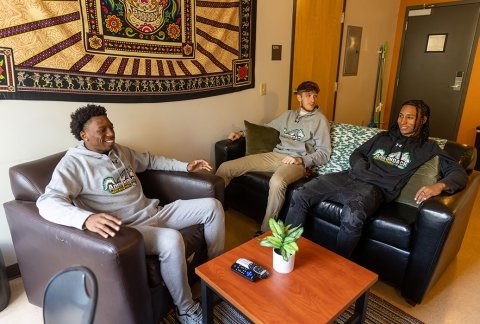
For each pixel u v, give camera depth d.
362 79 4.35
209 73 2.56
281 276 1.33
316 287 1.26
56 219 1.32
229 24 2.58
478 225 2.63
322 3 3.33
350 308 1.69
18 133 1.78
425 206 1.59
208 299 1.40
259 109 3.10
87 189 1.59
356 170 2.11
